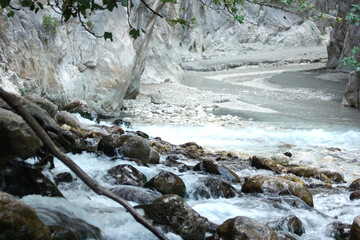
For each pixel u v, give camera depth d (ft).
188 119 45.29
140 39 51.75
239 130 40.42
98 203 15.42
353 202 20.49
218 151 30.50
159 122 43.52
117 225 13.75
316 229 16.75
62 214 12.67
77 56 42.27
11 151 17.79
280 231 15.52
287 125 43.14
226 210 17.83
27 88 35.96
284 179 20.59
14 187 14.35
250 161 27.55
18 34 36.04
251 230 13.78
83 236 12.11
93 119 37.86
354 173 26.58
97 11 43.65
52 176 17.24
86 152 23.84
